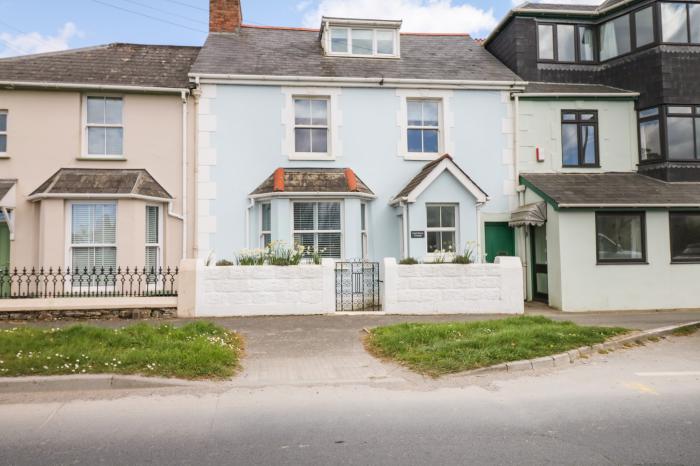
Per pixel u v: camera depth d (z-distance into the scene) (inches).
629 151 598.5
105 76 553.3
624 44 614.9
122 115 544.7
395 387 256.5
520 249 578.9
